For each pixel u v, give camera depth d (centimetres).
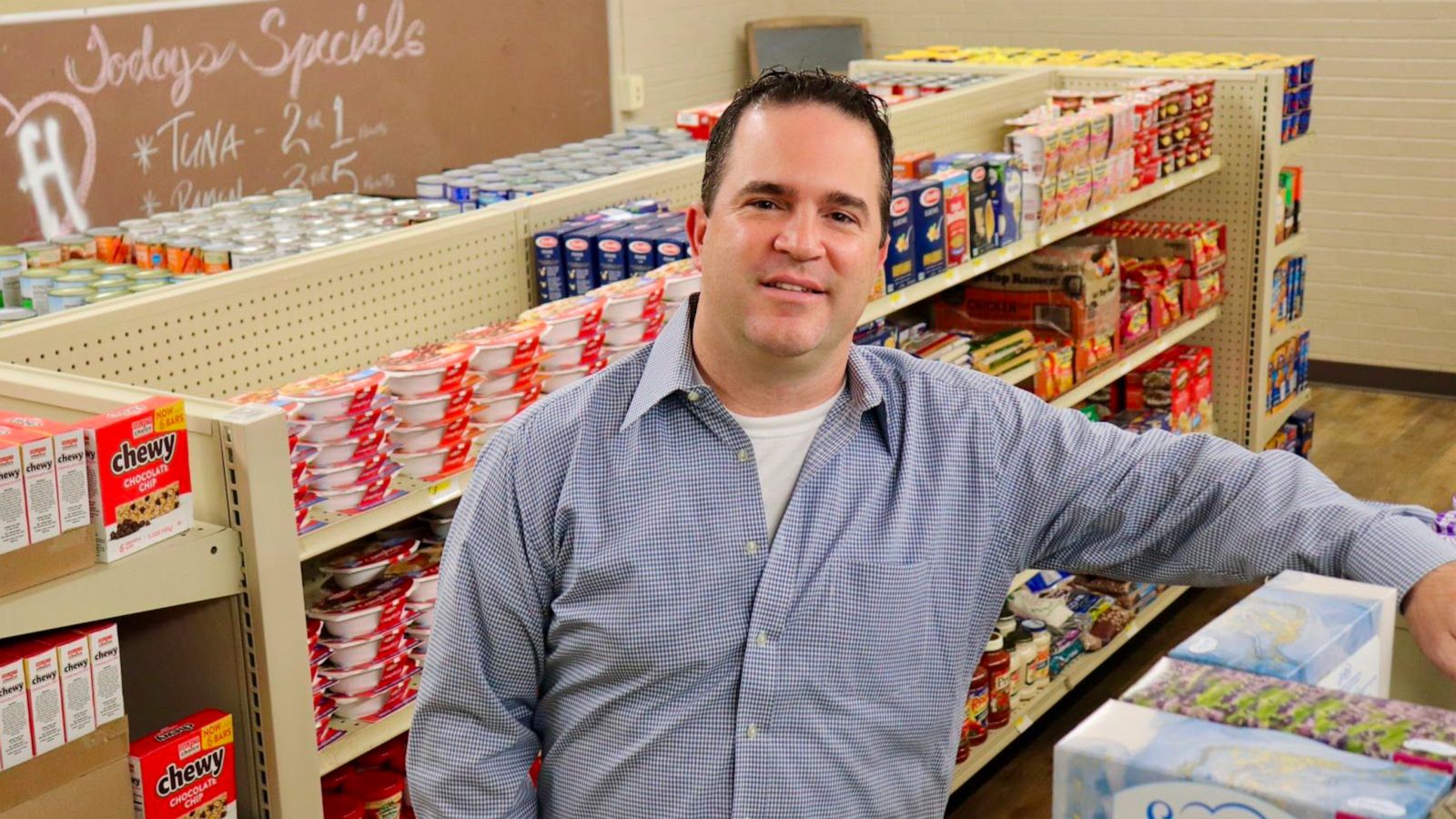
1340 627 130
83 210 478
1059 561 182
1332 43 714
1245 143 512
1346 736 109
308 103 549
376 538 292
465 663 171
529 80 651
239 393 274
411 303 307
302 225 343
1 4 445
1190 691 119
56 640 200
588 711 172
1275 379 556
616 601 166
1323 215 737
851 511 169
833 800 170
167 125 500
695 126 466
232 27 515
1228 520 164
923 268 367
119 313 254
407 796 291
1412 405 715
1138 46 761
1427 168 708
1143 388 492
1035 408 178
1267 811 102
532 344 279
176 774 213
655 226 333
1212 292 513
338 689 262
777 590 165
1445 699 170
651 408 167
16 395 229
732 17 785
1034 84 527
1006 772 410
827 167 155
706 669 166
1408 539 145
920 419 175
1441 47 691
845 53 796
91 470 201
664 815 169
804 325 157
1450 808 102
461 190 391
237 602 223
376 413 256
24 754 196
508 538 169
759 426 168
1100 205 447
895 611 170
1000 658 385
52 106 464
